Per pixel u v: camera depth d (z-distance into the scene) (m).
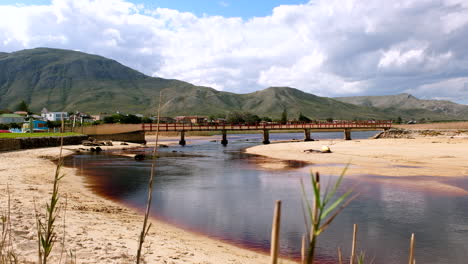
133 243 7.72
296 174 25.75
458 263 8.93
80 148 49.75
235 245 10.02
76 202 13.58
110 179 23.02
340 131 155.12
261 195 17.92
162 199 16.83
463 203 15.62
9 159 30.61
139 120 127.25
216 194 18.25
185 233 10.98
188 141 87.94
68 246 6.38
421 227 12.09
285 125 75.00
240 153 47.72
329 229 11.84
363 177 23.28
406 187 19.50
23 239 6.12
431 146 46.91
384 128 77.19
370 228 11.98
